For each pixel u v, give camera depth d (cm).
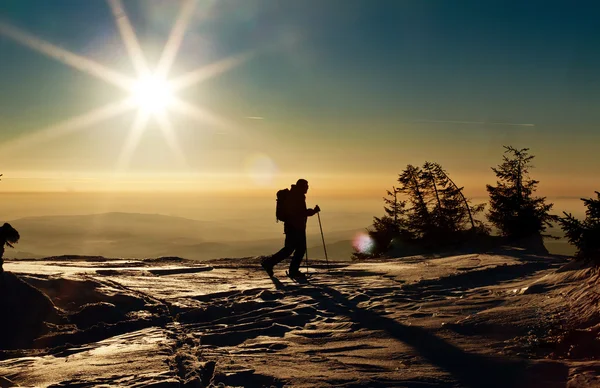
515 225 2648
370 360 606
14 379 575
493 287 1023
